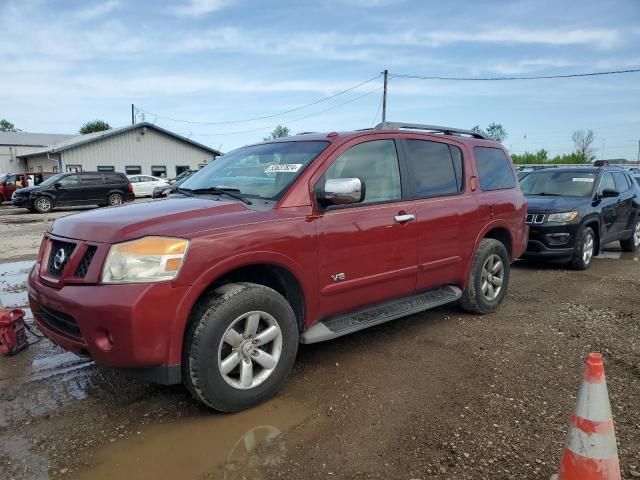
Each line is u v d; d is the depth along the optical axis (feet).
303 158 12.76
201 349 9.94
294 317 11.54
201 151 130.11
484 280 17.70
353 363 13.57
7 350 13.99
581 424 7.52
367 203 13.28
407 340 15.34
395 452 9.34
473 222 16.61
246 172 13.60
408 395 11.64
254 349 10.87
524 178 31.83
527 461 9.02
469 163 16.98
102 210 11.88
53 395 11.71
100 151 115.14
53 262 10.77
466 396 11.57
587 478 7.43
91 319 9.43
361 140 13.57
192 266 9.77
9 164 158.81
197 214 10.79
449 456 9.20
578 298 20.48
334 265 12.34
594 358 7.54
